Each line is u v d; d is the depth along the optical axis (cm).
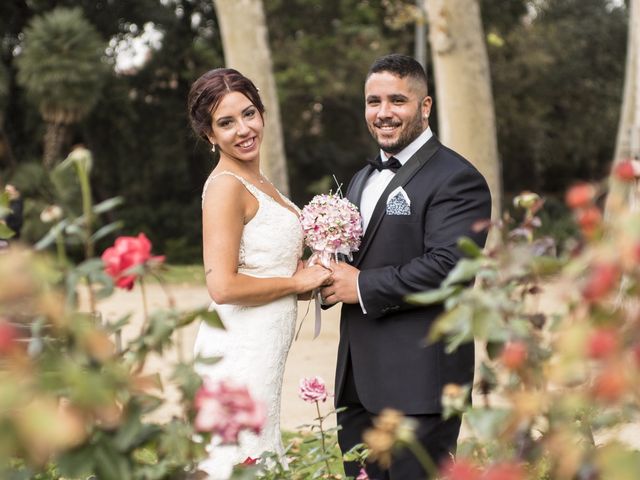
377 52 2358
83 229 181
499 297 164
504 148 2798
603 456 139
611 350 123
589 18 2833
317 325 362
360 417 365
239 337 344
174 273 1627
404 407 336
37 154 2405
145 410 170
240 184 340
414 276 329
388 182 353
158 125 2561
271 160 1499
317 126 2730
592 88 2778
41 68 1905
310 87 2383
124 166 2559
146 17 2455
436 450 339
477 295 164
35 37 1923
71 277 167
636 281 137
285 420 611
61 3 2367
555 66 2708
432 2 1246
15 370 138
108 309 1166
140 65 2539
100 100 2312
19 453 140
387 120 347
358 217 347
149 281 1503
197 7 2567
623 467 135
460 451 191
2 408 127
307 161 2769
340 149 2820
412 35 2523
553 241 182
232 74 346
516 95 2661
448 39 1235
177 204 2581
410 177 345
